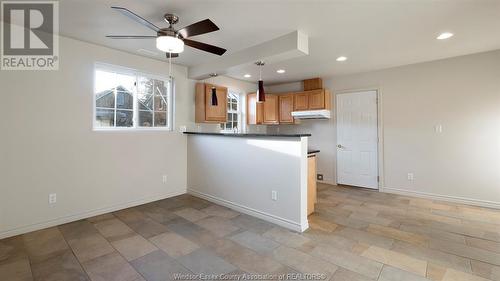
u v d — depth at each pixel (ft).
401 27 8.81
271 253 7.46
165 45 7.22
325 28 8.91
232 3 7.22
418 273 6.41
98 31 9.22
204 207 11.75
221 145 12.07
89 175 10.41
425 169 13.26
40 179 9.16
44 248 7.70
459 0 7.02
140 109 12.39
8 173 8.47
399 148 14.05
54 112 9.45
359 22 8.43
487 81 11.51
